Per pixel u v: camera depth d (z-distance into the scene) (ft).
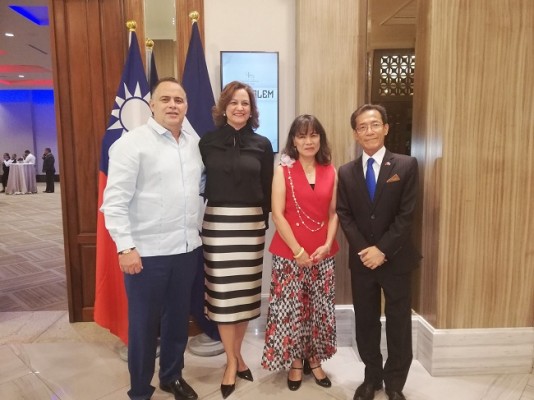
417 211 8.54
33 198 38.06
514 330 7.96
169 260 6.58
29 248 18.22
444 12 7.38
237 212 7.16
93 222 10.19
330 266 7.41
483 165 7.63
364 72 8.91
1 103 50.93
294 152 7.30
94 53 9.64
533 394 7.36
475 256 7.82
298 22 9.01
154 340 6.82
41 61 33.81
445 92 7.44
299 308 7.36
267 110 9.59
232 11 9.42
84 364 8.49
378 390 7.43
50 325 10.32
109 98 9.76
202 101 8.80
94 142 9.93
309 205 7.13
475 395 7.34
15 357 8.77
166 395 7.43
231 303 7.20
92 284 10.41
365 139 6.70
